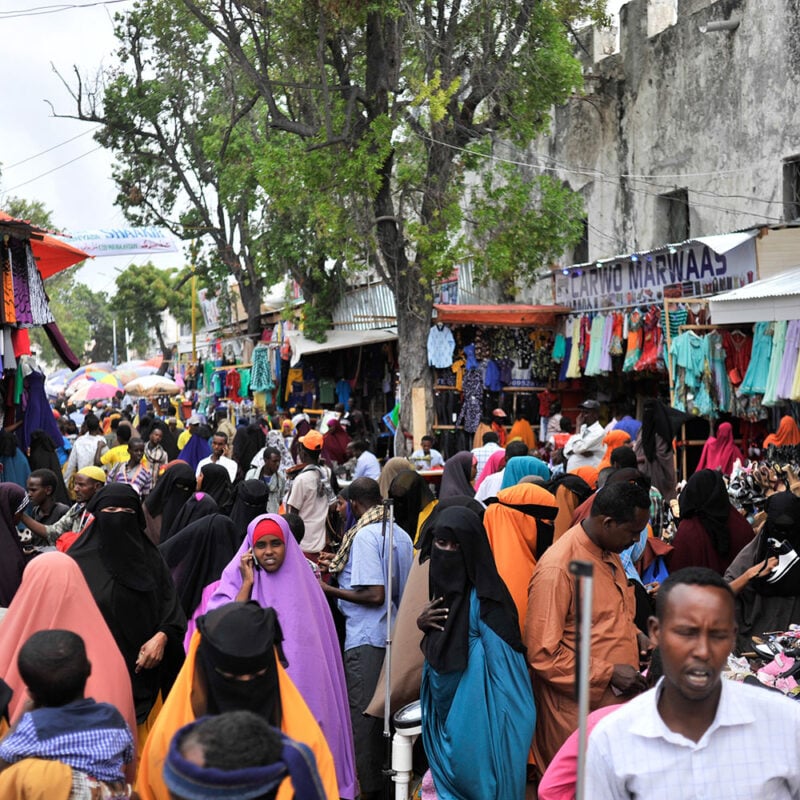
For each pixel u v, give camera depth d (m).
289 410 24.03
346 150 17.66
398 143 18.50
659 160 18.39
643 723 3.00
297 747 2.95
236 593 5.67
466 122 18.30
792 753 2.96
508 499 5.90
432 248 17.50
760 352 12.42
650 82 18.52
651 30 18.69
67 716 3.61
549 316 18.36
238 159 26.06
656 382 17.39
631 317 16.09
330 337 24.78
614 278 16.83
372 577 6.41
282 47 18.19
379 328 22.94
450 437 18.95
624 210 19.28
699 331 14.23
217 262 31.31
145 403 30.12
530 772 5.52
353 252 17.86
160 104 28.23
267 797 2.65
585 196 20.34
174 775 2.56
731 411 13.34
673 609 2.94
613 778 3.00
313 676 5.46
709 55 17.19
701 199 17.47
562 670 5.18
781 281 12.80
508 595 5.39
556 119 21.03
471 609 5.32
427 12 17.70
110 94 27.98
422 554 6.05
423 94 16.30
